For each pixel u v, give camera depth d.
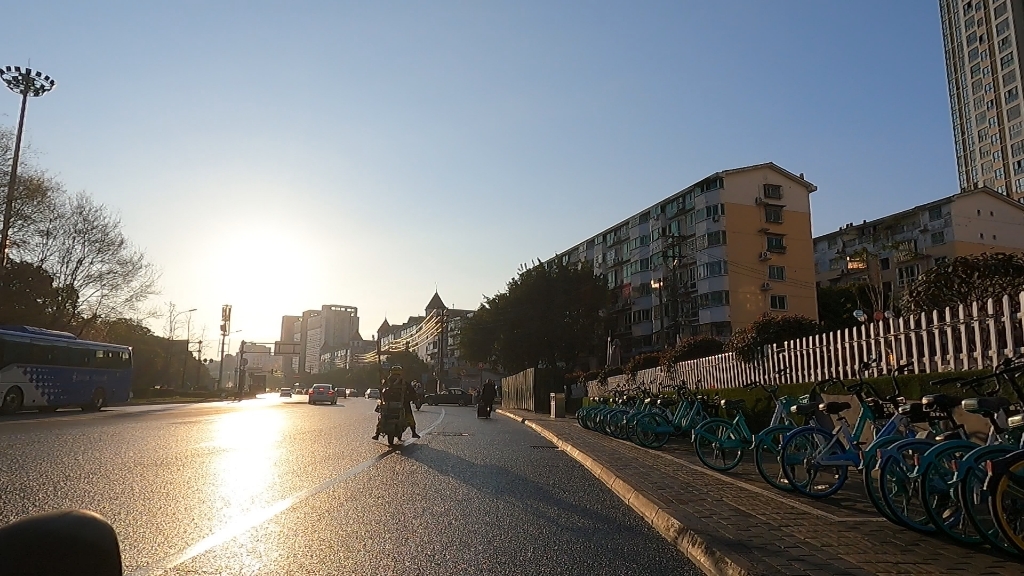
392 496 8.29
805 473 8.02
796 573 4.58
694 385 19.84
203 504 7.46
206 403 51.75
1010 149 86.19
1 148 34.12
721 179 56.38
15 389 25.62
